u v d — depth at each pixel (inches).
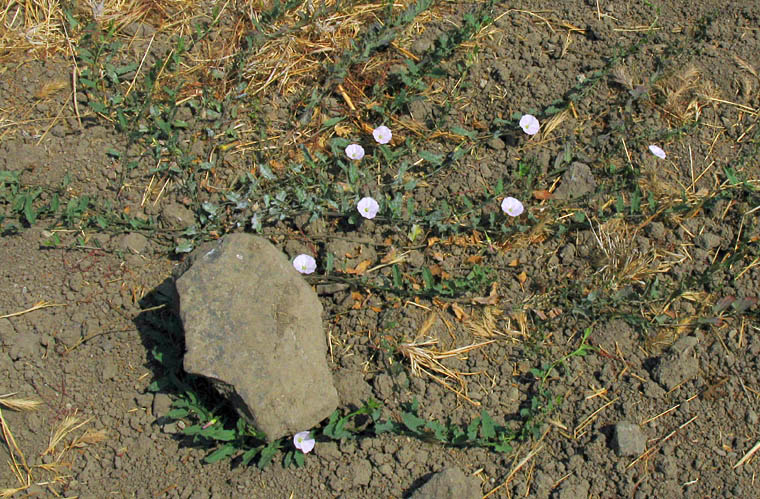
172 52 74.5
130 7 76.4
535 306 68.5
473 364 67.4
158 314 68.2
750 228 70.1
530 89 74.4
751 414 65.9
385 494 64.8
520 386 66.9
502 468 65.2
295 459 65.0
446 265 69.5
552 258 69.7
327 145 72.6
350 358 67.4
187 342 63.7
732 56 75.4
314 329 65.1
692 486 64.8
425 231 70.4
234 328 63.8
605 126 73.5
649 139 72.8
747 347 67.4
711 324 67.9
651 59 75.4
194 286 64.4
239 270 64.8
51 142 72.5
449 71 75.1
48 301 68.5
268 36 75.0
